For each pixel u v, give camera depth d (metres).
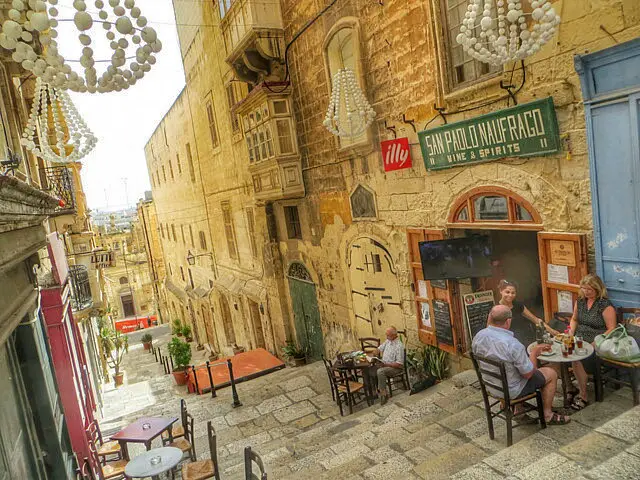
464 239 7.04
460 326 7.44
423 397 6.88
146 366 20.97
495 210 6.43
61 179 10.84
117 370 17.80
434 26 6.70
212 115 17.64
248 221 15.87
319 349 12.57
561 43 5.05
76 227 15.30
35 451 4.59
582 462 3.34
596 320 4.79
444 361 7.85
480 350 4.52
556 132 5.22
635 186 4.58
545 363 5.35
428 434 5.33
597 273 5.09
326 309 11.76
